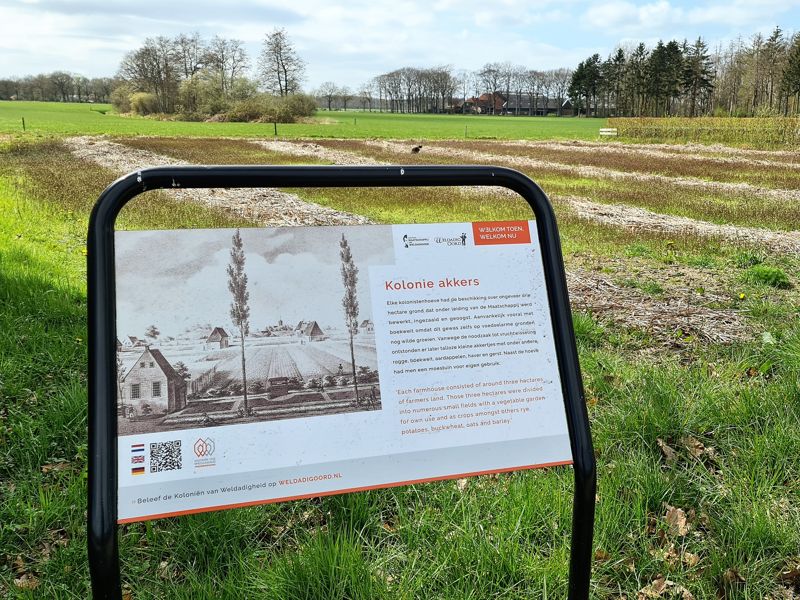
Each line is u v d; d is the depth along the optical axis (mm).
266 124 68250
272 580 2346
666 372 4258
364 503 2824
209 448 1679
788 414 3539
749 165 25609
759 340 5082
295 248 1808
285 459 1727
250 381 1730
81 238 9094
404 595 2318
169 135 44812
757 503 2834
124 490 1612
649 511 2895
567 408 1935
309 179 1790
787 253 9312
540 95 139750
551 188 17438
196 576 2434
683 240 10070
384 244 1883
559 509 2746
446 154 31078
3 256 7156
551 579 2416
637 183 19172
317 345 1790
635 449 3340
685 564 2578
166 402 1664
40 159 22922
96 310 1604
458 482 3055
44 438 3389
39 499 2891
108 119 70875
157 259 1697
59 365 4387
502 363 1924
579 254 9086
